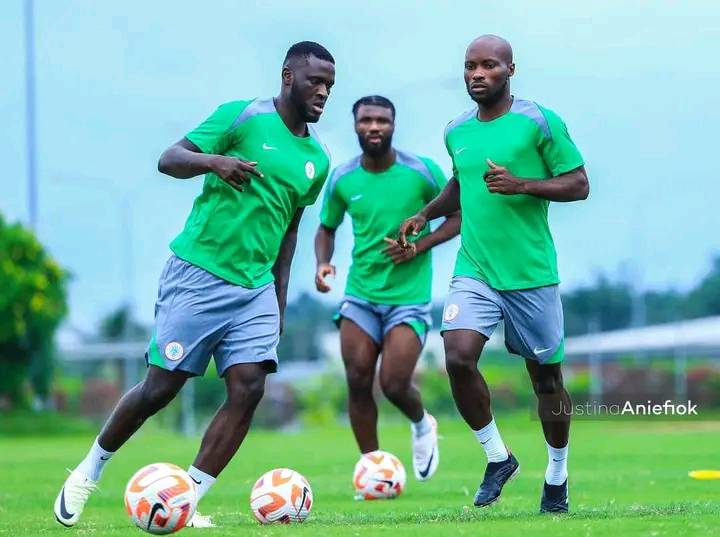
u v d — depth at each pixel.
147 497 18.61
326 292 32.50
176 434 104.75
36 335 113.94
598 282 160.12
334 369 122.62
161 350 20.91
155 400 21.12
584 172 21.69
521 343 22.11
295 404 113.69
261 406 112.44
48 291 113.56
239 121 21.09
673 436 63.09
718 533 17.56
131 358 130.00
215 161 20.02
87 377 160.12
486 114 22.14
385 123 31.03
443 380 106.25
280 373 143.00
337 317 31.83
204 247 21.03
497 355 122.06
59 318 114.62
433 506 26.41
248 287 21.06
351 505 27.34
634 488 30.86
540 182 21.25
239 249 20.98
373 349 31.56
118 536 19.22
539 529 18.06
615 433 67.81
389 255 29.20
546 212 22.05
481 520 20.27
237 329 21.00
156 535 18.88
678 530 17.89
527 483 32.97
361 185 31.44
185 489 18.75
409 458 47.62
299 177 21.36
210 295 20.92
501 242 21.77
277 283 22.28
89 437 95.62
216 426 20.80
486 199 21.84
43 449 68.56
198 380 118.62
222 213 20.97
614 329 158.38
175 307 20.98
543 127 21.64
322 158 21.80
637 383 94.38
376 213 31.20
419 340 31.42
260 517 22.12
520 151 21.69
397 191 31.17
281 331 22.09
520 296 21.77
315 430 99.31
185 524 18.84
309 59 21.22
